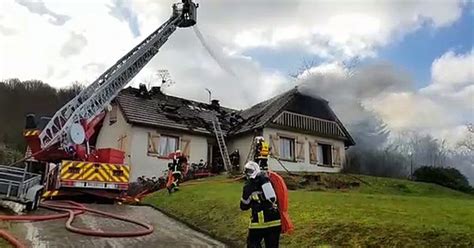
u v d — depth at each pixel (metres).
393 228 6.84
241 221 8.61
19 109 53.44
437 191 19.25
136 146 20.89
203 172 21.19
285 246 7.02
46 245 6.56
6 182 9.35
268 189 5.35
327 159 25.47
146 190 18.12
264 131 22.78
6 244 6.24
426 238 6.37
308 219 7.91
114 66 16.84
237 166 22.56
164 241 7.63
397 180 20.42
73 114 14.30
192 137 22.81
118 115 22.34
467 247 5.95
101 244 6.96
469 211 8.23
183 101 26.53
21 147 41.34
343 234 6.95
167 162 21.52
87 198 13.38
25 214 9.23
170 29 19.53
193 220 9.65
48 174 13.60
